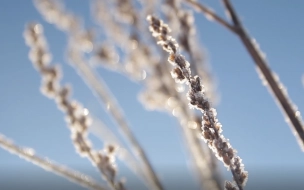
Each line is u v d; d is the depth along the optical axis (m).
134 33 3.63
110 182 2.26
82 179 2.24
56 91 2.68
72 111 2.55
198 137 2.91
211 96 3.38
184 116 3.06
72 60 3.17
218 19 2.11
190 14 2.64
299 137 1.86
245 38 2.07
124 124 2.76
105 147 2.35
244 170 1.38
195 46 3.37
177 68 1.47
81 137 2.40
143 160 2.67
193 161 2.85
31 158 2.24
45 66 2.93
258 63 2.02
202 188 2.72
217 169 2.75
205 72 3.42
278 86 1.96
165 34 1.50
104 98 2.83
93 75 2.95
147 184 2.62
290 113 1.90
